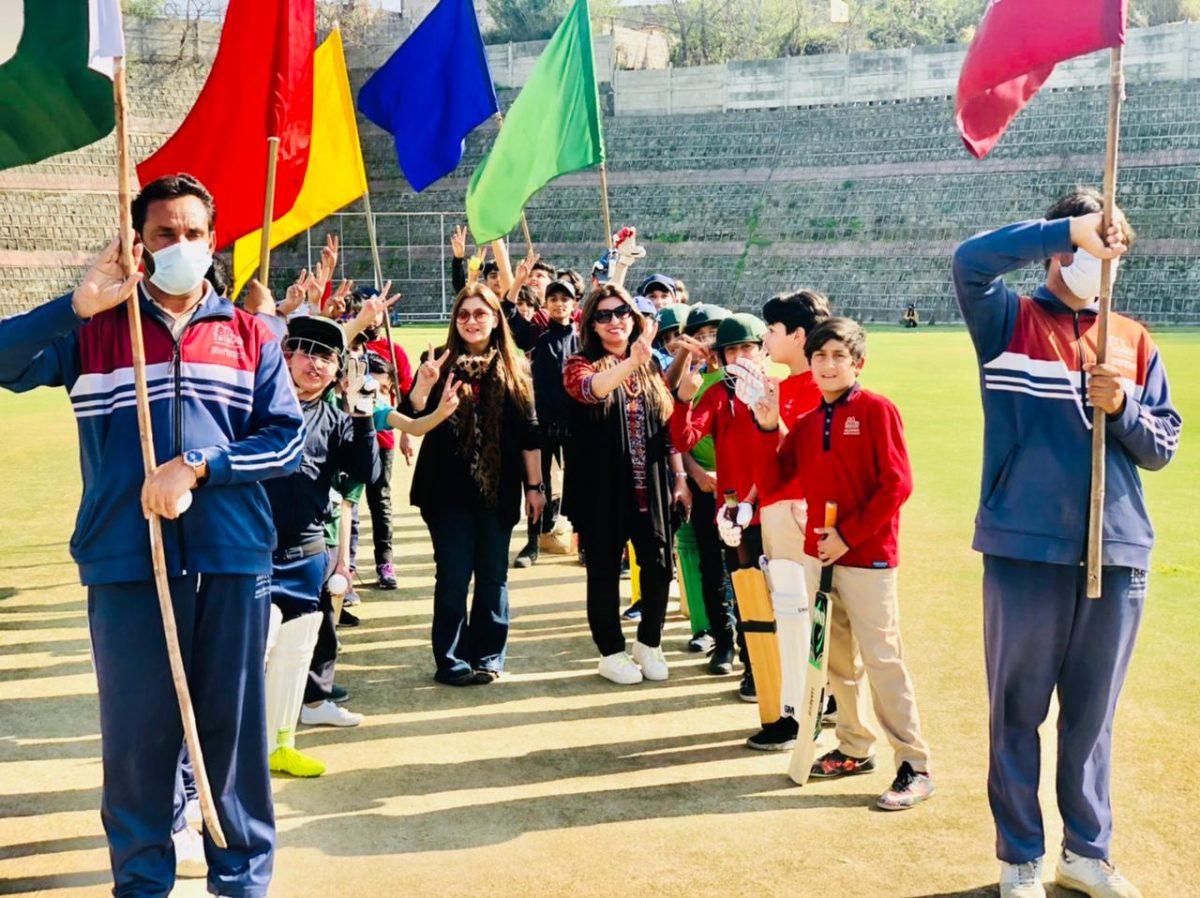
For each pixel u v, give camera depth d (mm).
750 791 5074
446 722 5969
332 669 5977
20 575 9039
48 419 19094
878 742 5613
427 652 7199
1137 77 50562
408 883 4270
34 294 49406
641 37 74000
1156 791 4910
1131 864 4320
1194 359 26328
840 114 55844
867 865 4371
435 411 6336
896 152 53906
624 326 6367
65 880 4328
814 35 76812
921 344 34000
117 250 3539
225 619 3801
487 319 6535
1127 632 4055
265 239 5191
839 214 53094
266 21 5301
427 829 4727
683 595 7730
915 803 4898
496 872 4348
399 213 57094
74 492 12586
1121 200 48062
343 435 5586
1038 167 50625
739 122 57531
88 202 51781
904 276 50594
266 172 5297
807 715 5078
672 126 58438
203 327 3838
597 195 57469
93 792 5137
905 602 7836
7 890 4250
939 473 12562
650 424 6477
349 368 6387
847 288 51219
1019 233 3881
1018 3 4039
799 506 5391
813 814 4828
